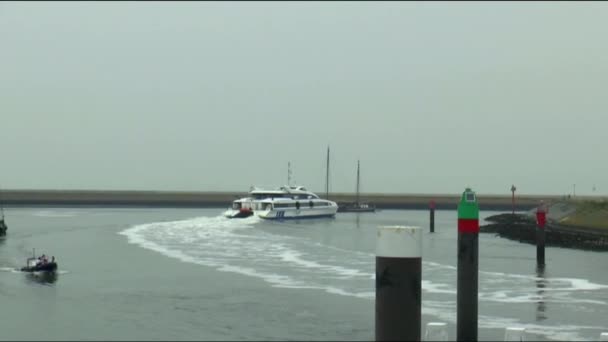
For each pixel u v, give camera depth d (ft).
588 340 349.61
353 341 353.72
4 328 383.04
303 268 611.88
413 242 205.36
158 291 495.82
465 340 255.09
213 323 393.50
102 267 621.31
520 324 384.47
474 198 253.24
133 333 370.32
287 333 369.71
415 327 206.69
